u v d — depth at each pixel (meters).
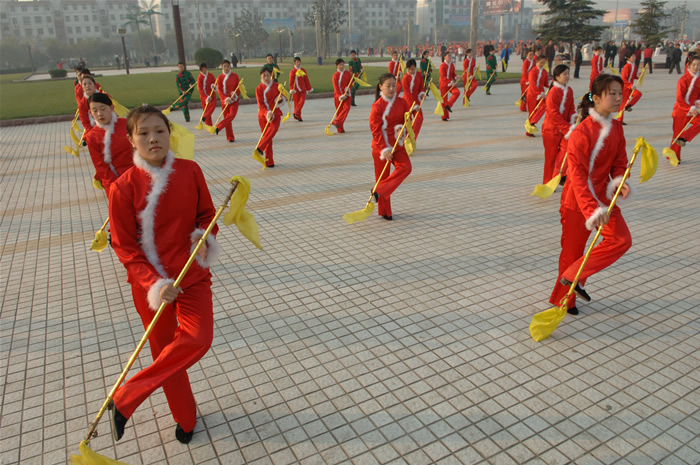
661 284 4.55
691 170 8.05
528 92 12.21
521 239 5.66
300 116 14.69
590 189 3.58
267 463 2.78
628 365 3.48
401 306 4.34
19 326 4.27
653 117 12.95
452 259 5.21
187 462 2.81
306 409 3.18
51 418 3.20
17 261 5.56
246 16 76.56
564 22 35.06
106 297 4.70
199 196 2.81
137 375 2.51
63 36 108.31
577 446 2.81
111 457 2.86
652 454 2.74
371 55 69.06
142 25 110.88
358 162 9.44
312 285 4.77
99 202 7.55
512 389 3.29
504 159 9.27
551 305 4.27
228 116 11.64
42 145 12.23
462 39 118.19
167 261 2.71
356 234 5.98
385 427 3.01
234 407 3.22
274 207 7.04
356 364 3.60
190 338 2.53
